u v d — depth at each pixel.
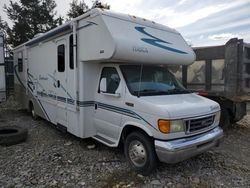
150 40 5.11
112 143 5.07
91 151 5.51
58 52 6.42
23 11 28.69
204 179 4.29
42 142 6.16
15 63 10.50
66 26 5.82
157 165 4.43
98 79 5.55
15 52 10.38
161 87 5.07
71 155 5.27
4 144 5.85
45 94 7.48
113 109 4.97
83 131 5.55
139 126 4.35
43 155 5.25
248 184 4.14
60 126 6.61
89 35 5.10
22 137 6.14
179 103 4.34
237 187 4.03
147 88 4.85
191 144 4.11
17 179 4.18
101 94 5.33
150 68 5.36
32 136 6.70
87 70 5.46
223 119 7.38
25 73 9.19
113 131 5.04
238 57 6.70
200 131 4.39
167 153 3.93
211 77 7.18
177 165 4.82
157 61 5.09
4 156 5.19
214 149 5.82
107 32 4.60
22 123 8.30
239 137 6.96
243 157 5.36
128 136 4.63
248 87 7.24
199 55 7.40
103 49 4.69
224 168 4.74
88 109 5.56
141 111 4.31
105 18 4.77
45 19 29.08
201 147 4.34
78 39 5.47
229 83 6.79
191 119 4.20
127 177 4.32
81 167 4.68
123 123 4.73
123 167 4.71
